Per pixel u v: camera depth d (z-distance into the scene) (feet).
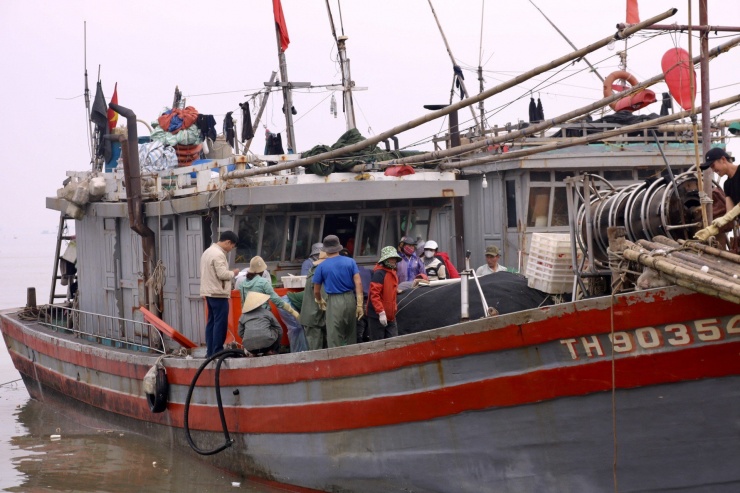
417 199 45.91
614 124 61.46
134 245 53.31
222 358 39.37
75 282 68.49
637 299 27.71
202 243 46.70
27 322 65.77
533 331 29.37
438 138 61.87
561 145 40.83
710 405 27.71
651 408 28.35
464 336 30.68
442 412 31.78
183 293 48.78
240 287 39.99
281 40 58.75
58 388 58.13
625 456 29.09
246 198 41.63
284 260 44.47
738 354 26.94
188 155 54.54
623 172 62.80
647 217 29.40
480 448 31.40
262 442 38.19
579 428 29.48
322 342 38.11
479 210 66.85
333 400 34.86
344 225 45.19
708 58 29.94
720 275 26.09
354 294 36.65
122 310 55.01
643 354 27.99
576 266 31.48
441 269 43.96
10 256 545.85
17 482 41.57
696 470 28.48
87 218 59.21
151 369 44.55
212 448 41.45
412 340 31.94
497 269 46.80
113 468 43.01
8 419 57.11
